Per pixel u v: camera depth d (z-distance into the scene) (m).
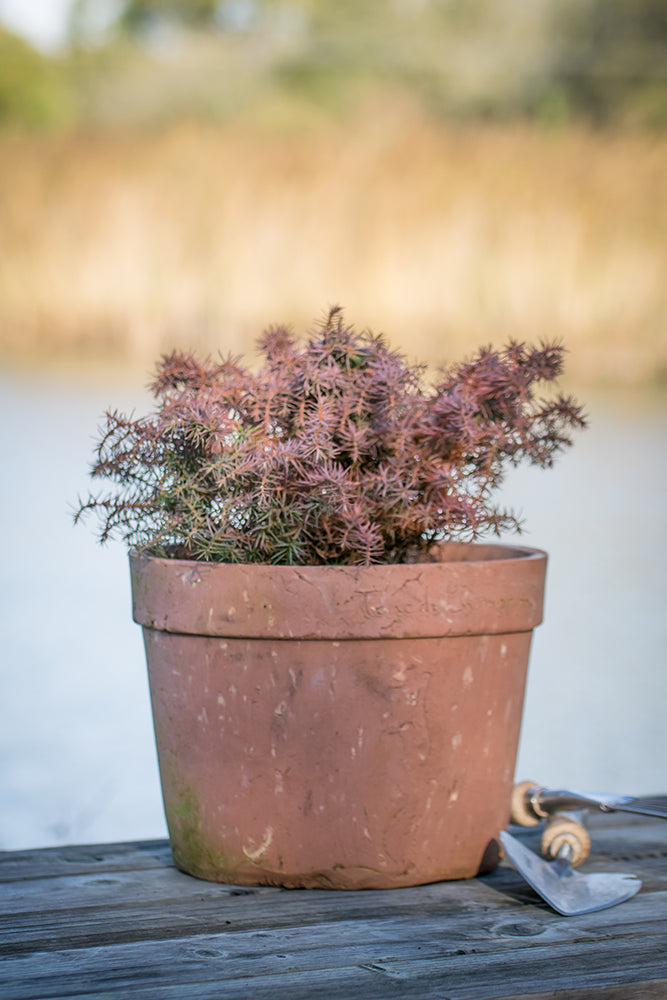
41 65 13.92
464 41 15.21
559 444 1.49
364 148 11.56
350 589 1.30
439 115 14.84
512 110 15.02
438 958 1.17
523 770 2.36
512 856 1.35
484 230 10.58
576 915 1.29
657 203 10.54
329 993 1.09
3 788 2.26
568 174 10.90
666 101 14.38
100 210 10.87
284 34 15.01
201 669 1.35
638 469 6.58
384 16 15.02
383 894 1.35
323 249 10.62
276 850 1.35
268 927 1.25
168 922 1.27
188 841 1.40
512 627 1.37
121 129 13.14
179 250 10.69
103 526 1.42
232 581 1.32
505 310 10.32
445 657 1.34
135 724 2.70
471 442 1.38
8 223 10.77
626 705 2.84
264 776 1.34
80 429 7.00
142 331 10.54
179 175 11.01
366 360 1.39
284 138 11.94
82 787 2.29
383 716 1.32
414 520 1.38
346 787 1.33
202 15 15.20
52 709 2.78
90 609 3.74
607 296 10.22
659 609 3.78
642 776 2.33
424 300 10.43
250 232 10.67
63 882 1.40
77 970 1.14
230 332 10.47
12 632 3.42
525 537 4.87
